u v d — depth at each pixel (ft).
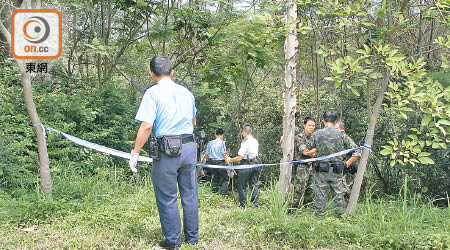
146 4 23.89
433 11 15.93
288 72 18.06
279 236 13.28
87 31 31.76
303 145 18.24
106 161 22.79
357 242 12.95
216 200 20.25
